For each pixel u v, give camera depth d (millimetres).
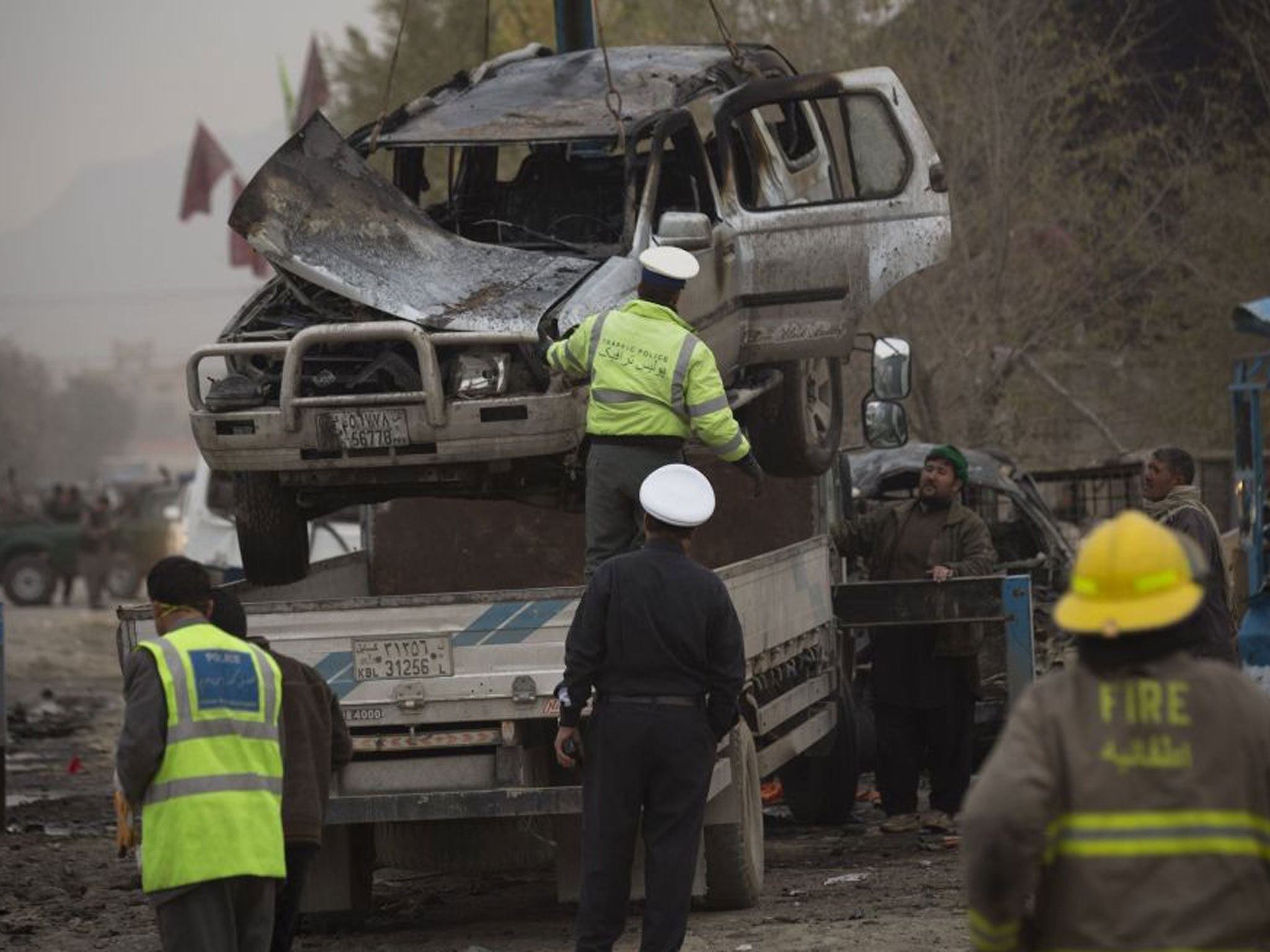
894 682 31766
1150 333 69625
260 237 26578
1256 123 73812
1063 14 66250
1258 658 35156
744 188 31219
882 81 31109
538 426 25734
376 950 23984
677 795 20469
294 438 26172
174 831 17188
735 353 29422
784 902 25969
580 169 30703
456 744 23438
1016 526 40125
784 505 33688
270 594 29516
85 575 107812
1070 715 11156
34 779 44875
